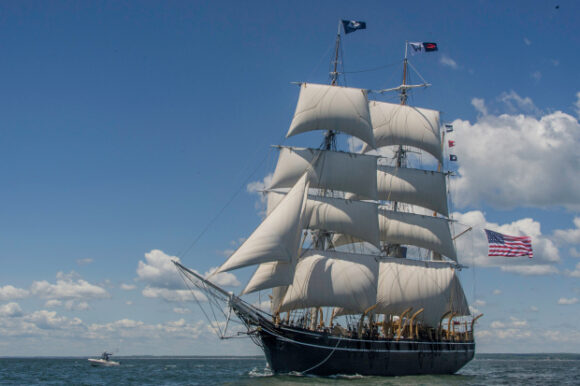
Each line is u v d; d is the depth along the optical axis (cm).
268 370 8038
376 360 7519
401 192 9744
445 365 8994
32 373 10356
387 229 9569
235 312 6800
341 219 8312
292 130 8369
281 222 6706
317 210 8250
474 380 8662
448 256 9750
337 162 8475
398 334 8331
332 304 7806
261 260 6500
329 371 7094
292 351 6875
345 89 8506
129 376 9094
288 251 6662
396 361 7831
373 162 8644
